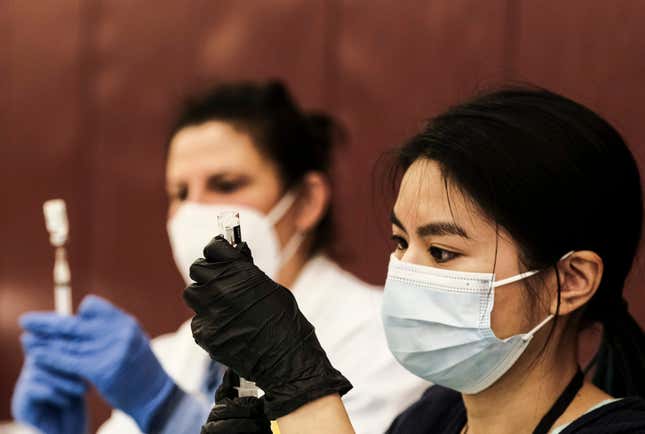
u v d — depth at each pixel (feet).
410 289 7.98
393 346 8.29
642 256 9.33
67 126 22.24
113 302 21.95
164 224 21.43
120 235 21.85
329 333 13.53
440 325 7.90
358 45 18.98
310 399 7.01
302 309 13.87
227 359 7.11
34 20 22.44
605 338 8.52
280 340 7.04
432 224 7.78
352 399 12.62
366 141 18.85
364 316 13.58
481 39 17.61
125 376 11.45
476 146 7.64
